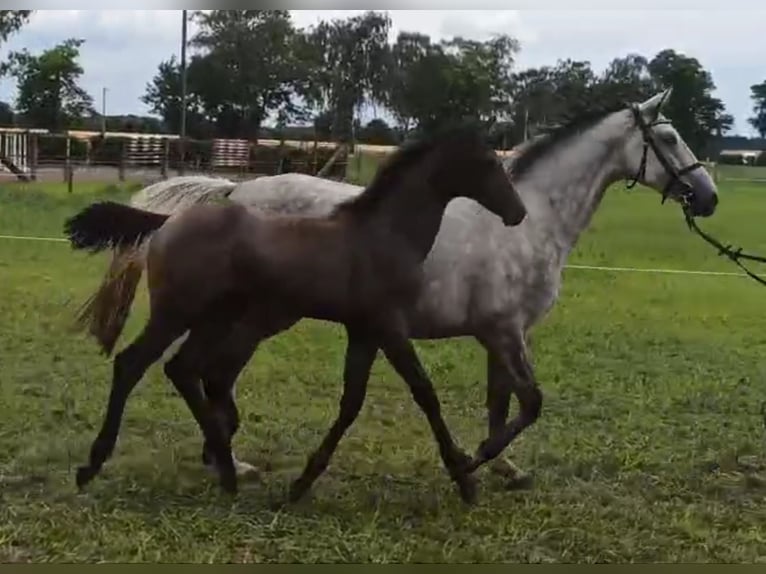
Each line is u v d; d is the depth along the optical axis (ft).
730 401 25.88
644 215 84.64
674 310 40.04
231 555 14.99
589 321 36.60
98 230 17.12
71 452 19.58
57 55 154.61
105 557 14.65
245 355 17.66
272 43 153.38
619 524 16.97
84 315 18.13
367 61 123.85
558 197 19.47
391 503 17.53
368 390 26.18
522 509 17.56
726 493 19.04
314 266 16.48
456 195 17.21
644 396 26.18
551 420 23.88
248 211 16.87
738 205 92.58
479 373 28.19
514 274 18.66
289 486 18.13
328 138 131.13
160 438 21.22
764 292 45.06
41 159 107.96
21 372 26.37
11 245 49.75
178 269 16.46
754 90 232.53
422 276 17.28
